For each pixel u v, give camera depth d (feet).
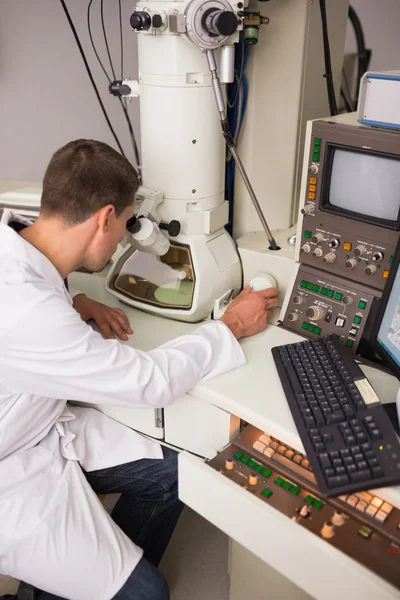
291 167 5.52
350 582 2.95
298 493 3.50
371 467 3.27
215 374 4.17
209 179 4.89
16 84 7.41
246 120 5.22
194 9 4.09
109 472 4.79
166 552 5.86
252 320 4.61
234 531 3.56
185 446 4.63
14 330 3.57
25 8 6.95
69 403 5.08
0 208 4.61
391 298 3.82
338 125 3.99
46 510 3.94
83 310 4.90
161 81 4.50
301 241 4.59
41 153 7.91
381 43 7.86
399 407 3.49
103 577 3.92
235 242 5.50
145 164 4.95
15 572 3.90
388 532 3.19
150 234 4.53
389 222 3.97
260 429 3.88
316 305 4.54
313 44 5.17
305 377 3.99
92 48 7.16
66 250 4.02
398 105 3.68
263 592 4.71
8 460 4.09
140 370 3.79
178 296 5.03
